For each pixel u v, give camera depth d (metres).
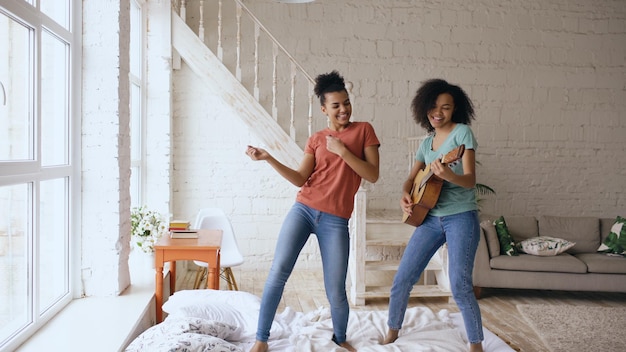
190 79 5.88
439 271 5.11
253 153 2.66
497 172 6.40
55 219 2.90
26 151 2.42
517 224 5.70
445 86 2.84
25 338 2.40
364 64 6.19
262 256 6.06
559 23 6.42
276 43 5.22
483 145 6.37
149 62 5.20
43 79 2.68
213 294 3.30
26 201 2.42
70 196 3.09
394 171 6.27
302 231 2.68
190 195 5.94
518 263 4.98
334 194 2.67
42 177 2.59
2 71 2.12
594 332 4.00
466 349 2.83
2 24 2.11
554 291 5.46
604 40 6.47
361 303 4.74
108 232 3.21
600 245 5.64
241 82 5.46
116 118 3.19
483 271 4.98
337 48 6.15
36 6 2.45
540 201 6.46
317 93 2.79
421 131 6.26
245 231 6.03
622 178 6.55
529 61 6.39
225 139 5.96
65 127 3.06
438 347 2.80
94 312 2.88
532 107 6.41
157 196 5.28
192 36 5.18
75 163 3.15
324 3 6.12
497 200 6.41
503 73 6.36
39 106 2.49
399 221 5.05
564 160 6.48
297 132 6.12
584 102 6.48
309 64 6.12
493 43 6.33
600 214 6.53
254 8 6.04
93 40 3.17
